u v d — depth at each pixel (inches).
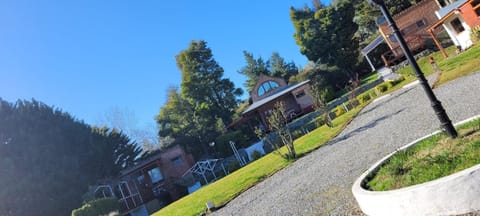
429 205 163.2
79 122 1765.5
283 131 653.3
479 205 150.4
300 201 312.0
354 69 2054.6
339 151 501.0
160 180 1491.1
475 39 1048.8
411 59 230.4
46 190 1263.5
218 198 540.4
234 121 2018.9
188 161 1600.6
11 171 1254.9
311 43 2251.5
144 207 1344.7
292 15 2412.6
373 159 345.1
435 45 1540.4
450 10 1163.9
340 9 2174.0
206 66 2335.1
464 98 445.7
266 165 696.4
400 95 836.6
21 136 1411.2
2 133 1384.1
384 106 776.9
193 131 1927.9
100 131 1863.9
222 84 2348.7
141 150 1973.4
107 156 1648.6
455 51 1184.8
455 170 171.9
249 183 566.3
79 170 1460.4
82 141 1617.9
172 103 2150.6
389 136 429.7
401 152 244.2
